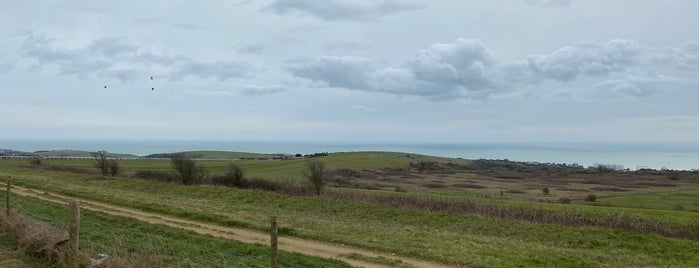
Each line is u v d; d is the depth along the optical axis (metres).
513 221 28.27
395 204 34.22
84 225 19.56
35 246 13.07
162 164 87.19
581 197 55.97
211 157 130.38
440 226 28.38
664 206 46.09
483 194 55.41
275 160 107.44
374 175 82.00
